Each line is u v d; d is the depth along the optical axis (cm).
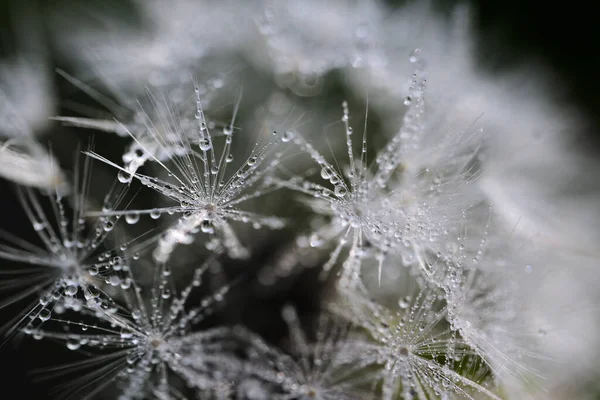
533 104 9
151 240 8
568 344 9
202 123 8
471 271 8
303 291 9
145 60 9
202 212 8
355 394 8
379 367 9
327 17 9
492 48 9
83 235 9
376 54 9
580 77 9
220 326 9
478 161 9
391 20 9
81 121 8
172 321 8
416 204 8
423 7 9
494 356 8
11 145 8
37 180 8
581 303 9
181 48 9
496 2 9
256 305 9
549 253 9
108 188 9
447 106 9
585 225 9
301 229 9
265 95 9
